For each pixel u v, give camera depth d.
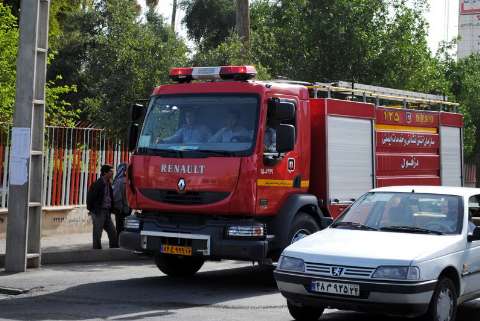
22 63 13.03
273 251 11.96
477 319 9.99
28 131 13.02
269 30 25.39
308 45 24.45
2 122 17.23
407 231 9.32
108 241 17.20
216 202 11.43
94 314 9.41
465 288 9.06
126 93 19.03
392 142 15.23
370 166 14.37
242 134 11.57
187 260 13.09
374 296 8.24
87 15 32.12
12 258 13.11
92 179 18.97
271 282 12.66
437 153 17.19
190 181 11.59
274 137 11.87
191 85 12.20
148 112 12.45
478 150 38.84
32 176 13.53
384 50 24.14
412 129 16.12
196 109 12.03
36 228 13.64
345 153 13.59
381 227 9.50
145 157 12.09
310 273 8.57
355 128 13.98
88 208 15.52
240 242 11.38
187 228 11.72
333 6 24.23
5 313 9.41
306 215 12.48
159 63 19.34
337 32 24.00
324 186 13.03
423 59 24.75
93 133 18.92
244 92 11.77
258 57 24.64
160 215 12.04
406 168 15.75
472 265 9.18
